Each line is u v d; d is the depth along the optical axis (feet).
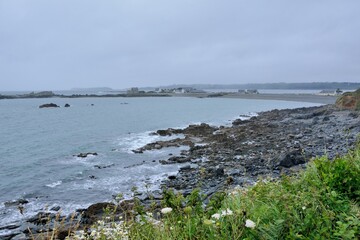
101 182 54.44
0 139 106.01
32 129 132.57
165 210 12.25
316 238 10.00
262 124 121.29
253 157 64.59
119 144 93.25
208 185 47.19
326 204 12.49
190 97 492.13
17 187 52.80
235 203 12.91
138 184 52.29
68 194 48.62
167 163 65.98
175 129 116.26
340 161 16.15
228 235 10.46
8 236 33.22
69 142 98.43
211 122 150.71
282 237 10.46
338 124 103.96
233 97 434.71
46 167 66.08
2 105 330.34
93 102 390.63
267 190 14.90
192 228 11.46
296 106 259.39
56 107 289.94
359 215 11.80
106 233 12.64
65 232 23.08
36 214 39.96
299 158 54.29
